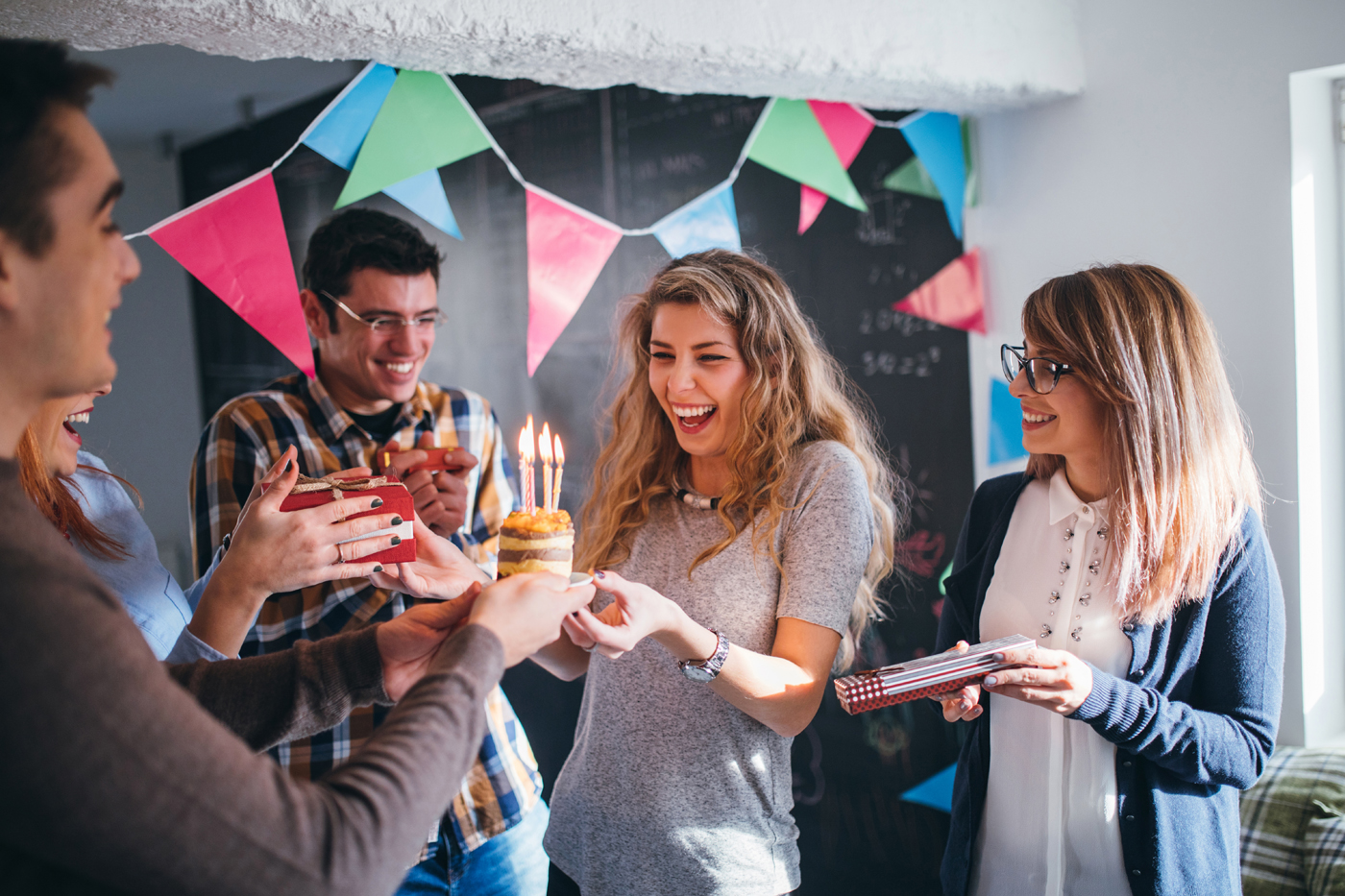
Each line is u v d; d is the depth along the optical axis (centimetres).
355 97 169
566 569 106
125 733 55
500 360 246
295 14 135
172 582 126
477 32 149
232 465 162
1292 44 178
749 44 173
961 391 252
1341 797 167
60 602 56
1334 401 187
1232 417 126
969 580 147
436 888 161
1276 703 123
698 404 134
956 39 198
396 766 64
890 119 238
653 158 237
